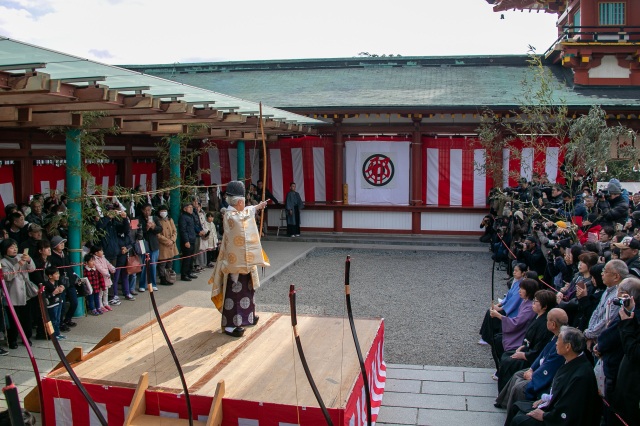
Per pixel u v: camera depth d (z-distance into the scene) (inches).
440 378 307.6
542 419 204.5
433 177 749.3
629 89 749.3
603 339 209.3
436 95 735.1
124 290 446.3
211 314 306.5
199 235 536.1
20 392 271.4
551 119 654.5
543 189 569.9
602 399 205.0
